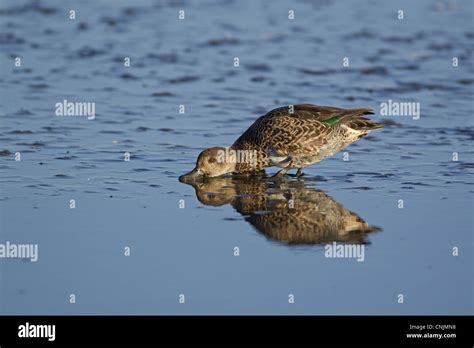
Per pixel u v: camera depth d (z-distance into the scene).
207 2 30.03
